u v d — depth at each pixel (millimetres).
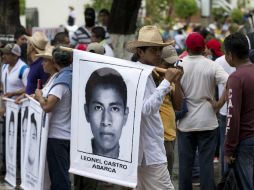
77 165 9789
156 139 9398
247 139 9727
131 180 9289
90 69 9641
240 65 9867
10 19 20078
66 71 11148
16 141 13891
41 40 13477
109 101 9461
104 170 9555
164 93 9055
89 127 9680
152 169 9422
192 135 12406
